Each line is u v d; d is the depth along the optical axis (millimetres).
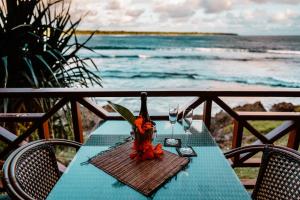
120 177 1194
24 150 1363
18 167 1258
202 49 34219
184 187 1123
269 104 13555
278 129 2275
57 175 1587
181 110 2074
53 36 3328
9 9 3023
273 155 1476
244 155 2262
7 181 1152
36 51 3145
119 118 2148
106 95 2129
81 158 1374
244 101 14266
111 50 32656
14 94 2080
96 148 1486
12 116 2195
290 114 2205
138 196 1064
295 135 2281
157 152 1372
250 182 2365
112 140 1588
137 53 31016
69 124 2836
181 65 25172
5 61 2660
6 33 2924
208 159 1361
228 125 8617
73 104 2166
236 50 33906
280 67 24000
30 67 2686
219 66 24578
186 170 1254
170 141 1559
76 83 3133
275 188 1433
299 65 24734
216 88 2164
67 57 3186
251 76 20828
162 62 26375
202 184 1146
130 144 1533
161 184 1140
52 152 1577
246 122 2205
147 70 23219
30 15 3180
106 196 1065
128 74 21953
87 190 1104
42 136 2270
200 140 1585
